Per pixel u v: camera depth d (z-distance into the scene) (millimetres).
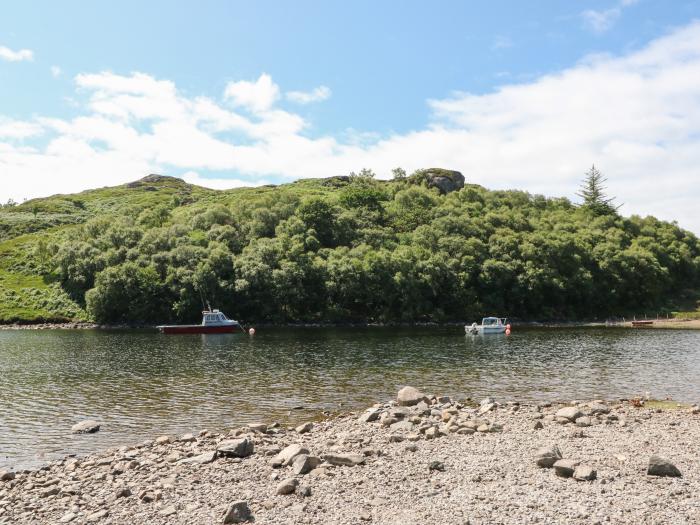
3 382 42375
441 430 24547
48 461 22969
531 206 187250
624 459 19547
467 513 14570
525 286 123938
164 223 144500
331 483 17469
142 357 57906
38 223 185250
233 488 17422
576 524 13734
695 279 162500
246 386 40062
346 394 36906
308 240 123812
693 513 14422
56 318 106812
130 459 21609
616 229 165625
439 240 129750
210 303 105250
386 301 112250
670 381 41375
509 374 45062
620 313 135625
